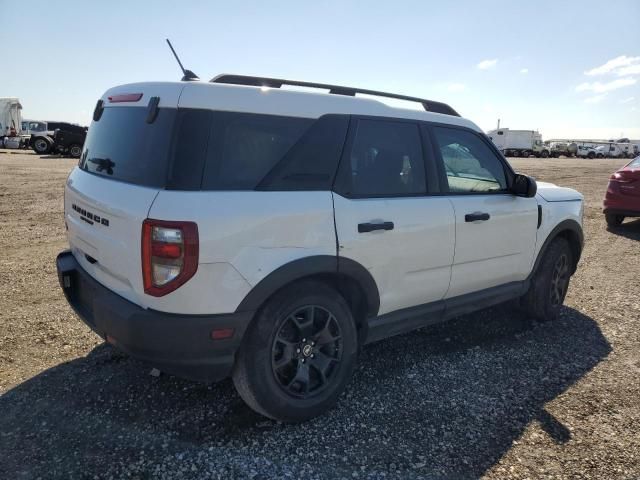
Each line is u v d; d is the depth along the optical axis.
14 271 5.55
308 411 2.88
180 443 2.70
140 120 2.72
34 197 11.12
